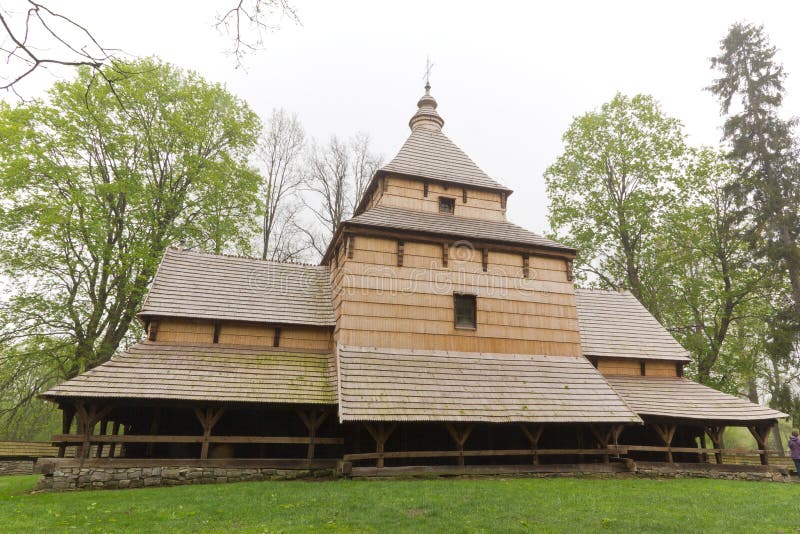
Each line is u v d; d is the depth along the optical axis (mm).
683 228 25344
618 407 14922
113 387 12148
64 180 19578
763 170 23219
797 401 22156
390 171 17312
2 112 18750
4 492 11172
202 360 13812
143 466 12000
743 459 22109
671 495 10867
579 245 27484
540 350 15992
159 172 22781
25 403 20922
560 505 9211
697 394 17391
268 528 7238
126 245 21172
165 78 22094
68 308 19156
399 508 8586
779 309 23469
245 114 24688
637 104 27031
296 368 14344
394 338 14586
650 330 19906
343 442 13562
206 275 16328
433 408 13078
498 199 18594
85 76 20094
